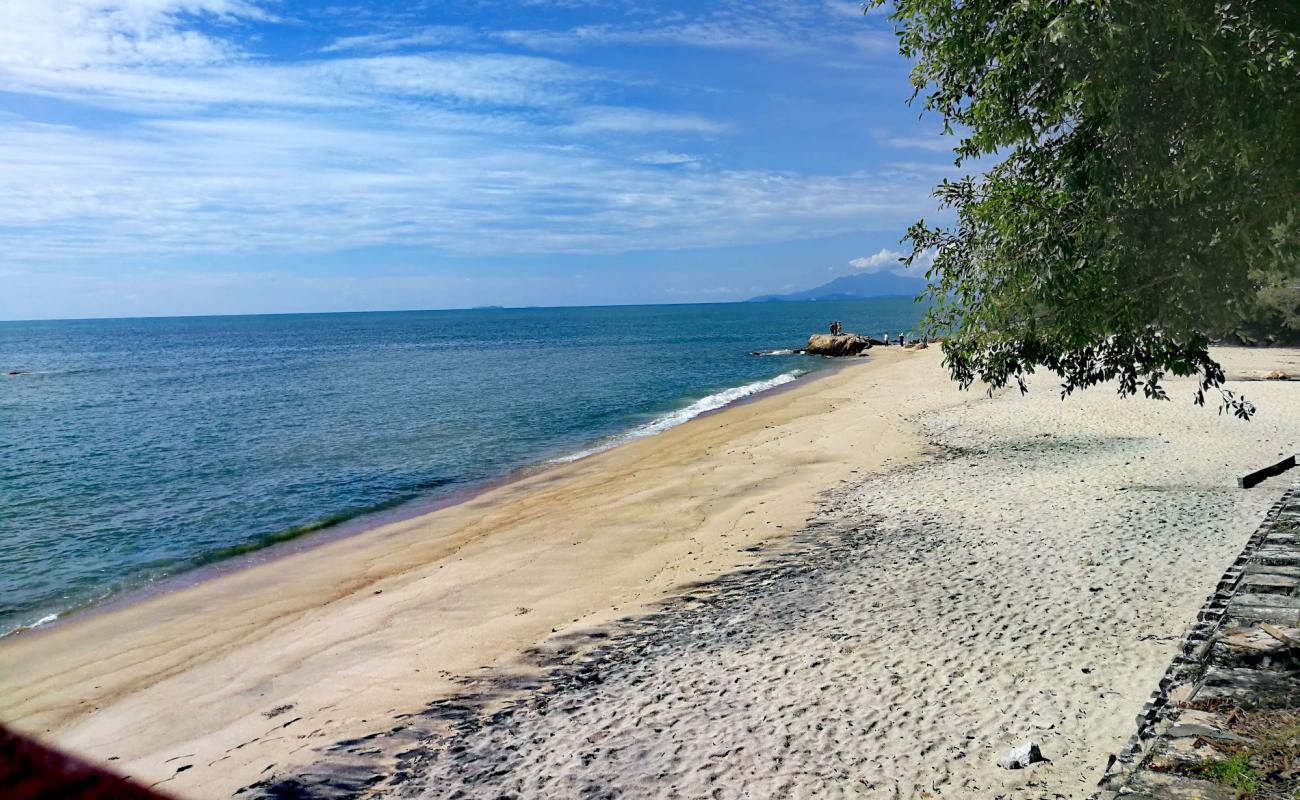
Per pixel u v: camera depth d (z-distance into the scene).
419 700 10.05
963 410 29.36
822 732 8.14
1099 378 7.75
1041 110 6.79
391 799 7.79
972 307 7.75
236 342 159.00
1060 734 7.62
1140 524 14.01
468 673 10.74
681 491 20.17
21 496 24.05
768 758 7.79
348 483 25.02
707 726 8.52
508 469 26.41
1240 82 5.45
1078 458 20.14
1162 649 9.09
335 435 34.41
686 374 60.12
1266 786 4.35
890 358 64.88
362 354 105.31
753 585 13.02
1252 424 22.94
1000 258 7.10
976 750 7.52
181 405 48.22
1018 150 7.23
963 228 7.84
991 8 6.73
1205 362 7.31
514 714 9.38
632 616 12.20
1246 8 5.54
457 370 70.50
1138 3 5.50
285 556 17.75
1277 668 5.69
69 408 48.12
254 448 31.59
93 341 174.00
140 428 38.41
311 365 84.00
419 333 184.38
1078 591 11.18
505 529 18.36
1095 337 7.14
